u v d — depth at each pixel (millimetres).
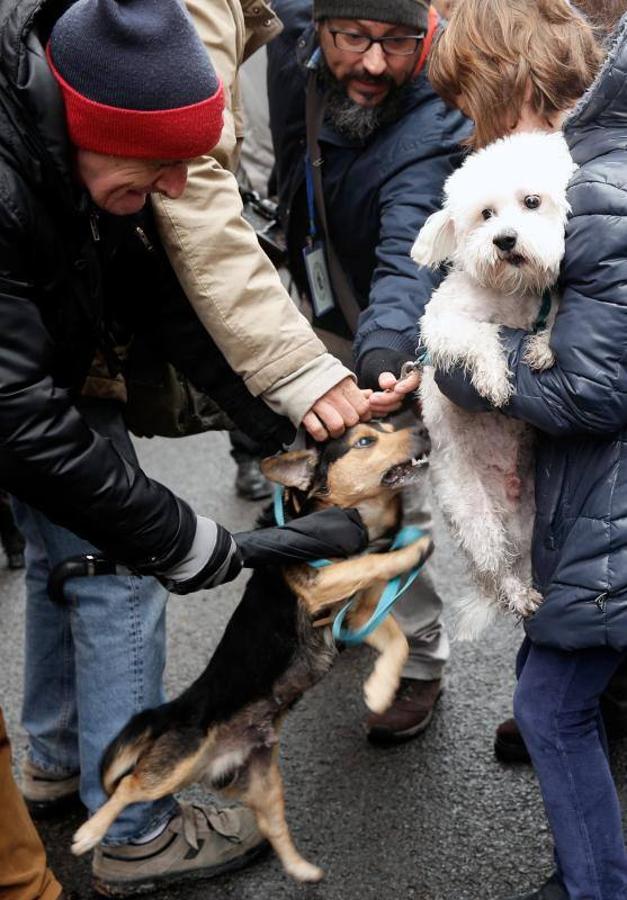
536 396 1943
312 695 3297
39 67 1681
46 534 2443
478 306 2152
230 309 2207
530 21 2100
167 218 2145
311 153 2871
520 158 2018
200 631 3770
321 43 2744
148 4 1713
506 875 2510
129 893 2584
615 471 1909
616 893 2092
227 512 4582
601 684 2062
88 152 1783
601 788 2080
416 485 2699
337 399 2287
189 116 1750
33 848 2236
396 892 2504
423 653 2994
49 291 1883
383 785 2869
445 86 2262
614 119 1916
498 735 2881
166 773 2400
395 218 2705
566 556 1957
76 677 2531
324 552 2279
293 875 2480
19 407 1743
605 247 1812
